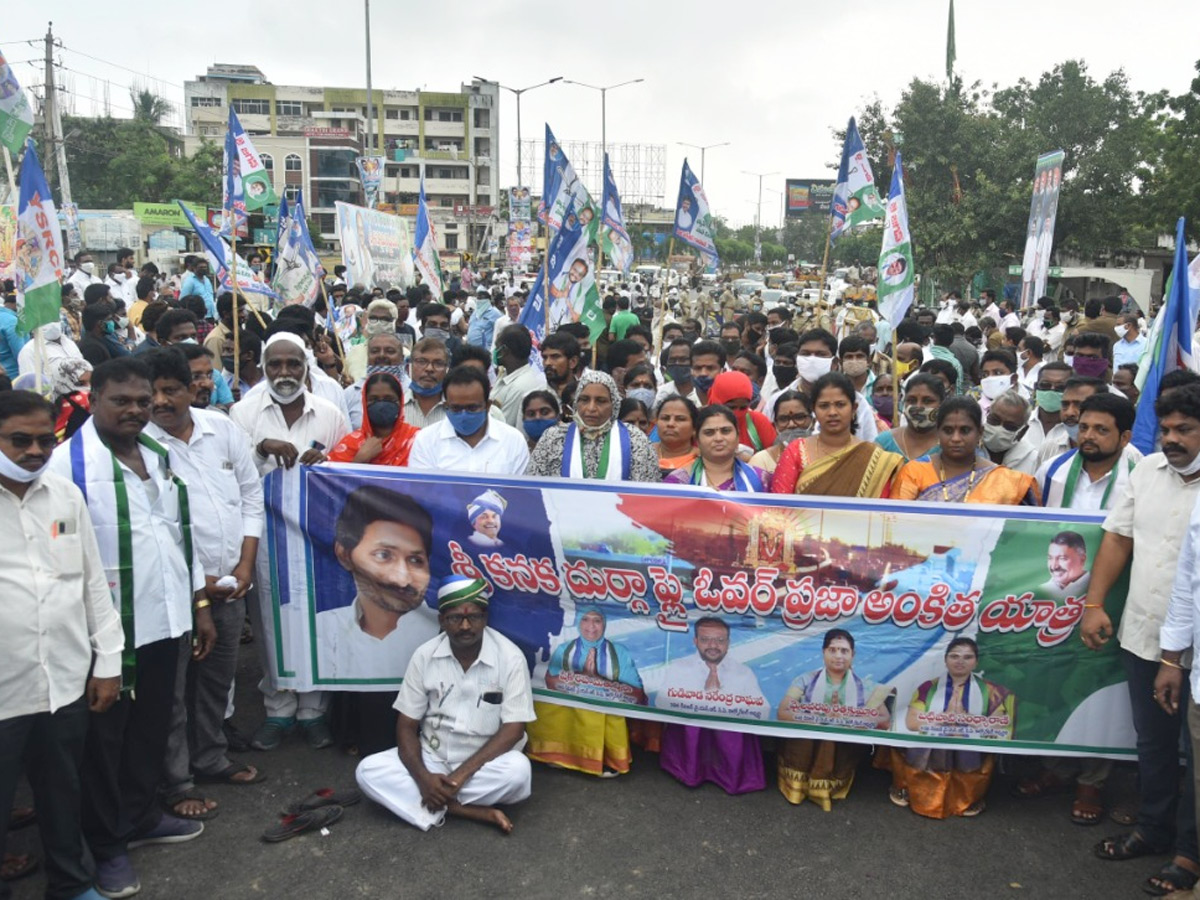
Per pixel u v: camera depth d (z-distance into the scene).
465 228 83.69
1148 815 3.99
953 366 7.30
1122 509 4.06
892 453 4.73
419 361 5.72
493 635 4.43
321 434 5.22
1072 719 4.27
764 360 8.11
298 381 5.07
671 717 4.50
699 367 6.74
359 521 4.73
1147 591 3.89
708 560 4.41
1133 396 7.55
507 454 5.05
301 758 4.86
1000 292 34.22
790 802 4.43
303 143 68.25
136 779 3.93
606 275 36.59
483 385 4.93
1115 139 33.25
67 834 3.59
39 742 3.51
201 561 4.32
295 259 10.72
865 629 4.32
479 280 33.81
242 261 9.44
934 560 4.28
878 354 8.80
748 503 4.39
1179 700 3.76
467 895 3.78
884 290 6.36
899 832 4.21
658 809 4.37
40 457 3.33
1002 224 32.28
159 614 3.88
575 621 4.57
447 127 90.19
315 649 4.79
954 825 4.28
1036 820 4.34
